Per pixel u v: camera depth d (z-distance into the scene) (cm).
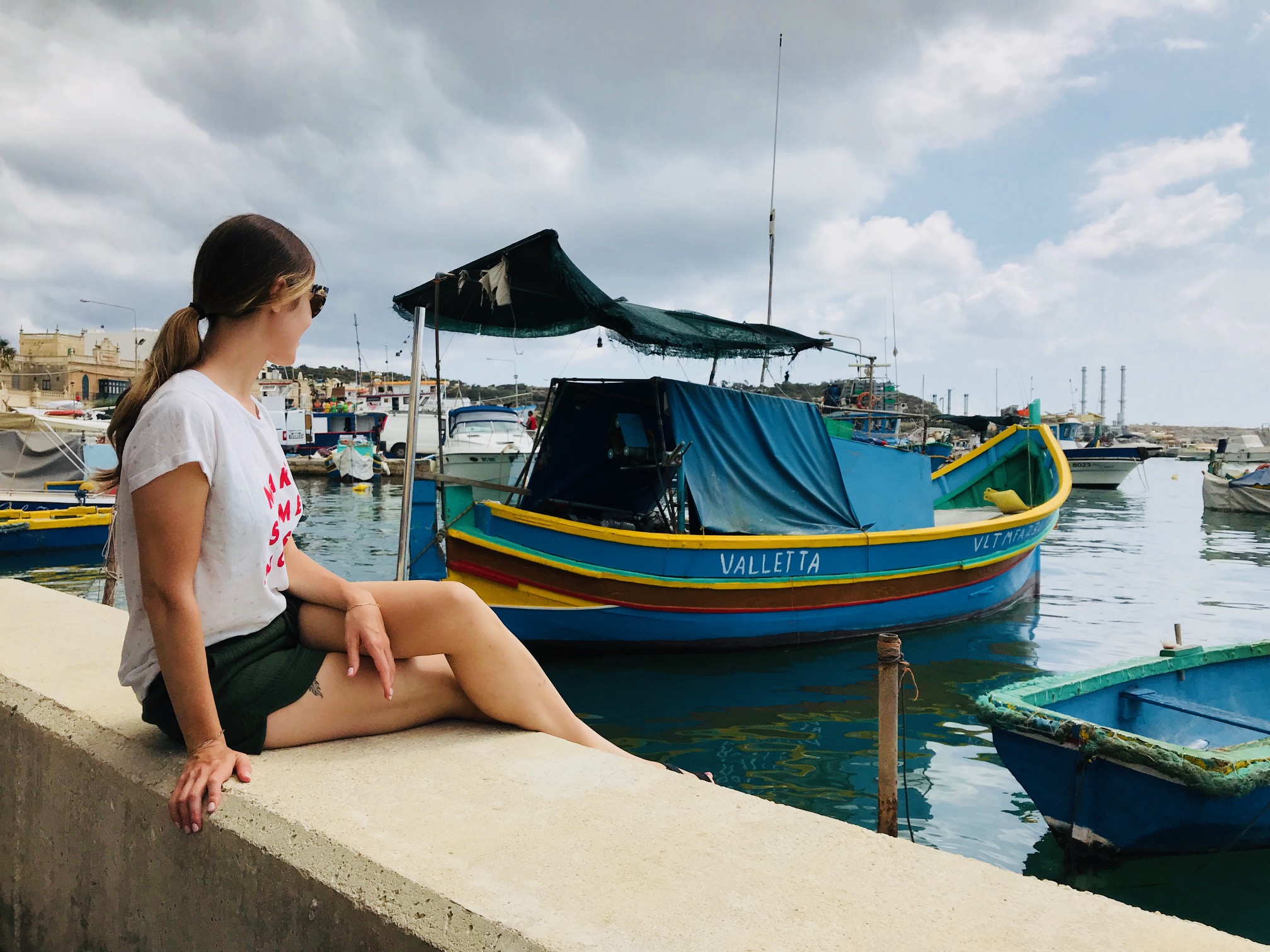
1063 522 2569
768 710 728
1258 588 1373
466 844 138
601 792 163
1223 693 581
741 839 142
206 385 165
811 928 113
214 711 165
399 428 4459
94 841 185
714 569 860
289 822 146
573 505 946
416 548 857
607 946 108
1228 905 415
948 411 7919
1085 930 113
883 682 397
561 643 855
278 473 184
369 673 194
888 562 966
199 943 159
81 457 1986
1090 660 900
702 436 880
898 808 530
